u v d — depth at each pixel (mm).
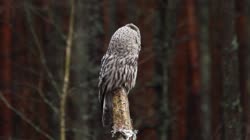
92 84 16266
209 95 26422
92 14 16984
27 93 17750
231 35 14023
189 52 20172
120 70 8961
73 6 15461
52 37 18266
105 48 16688
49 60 18172
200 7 26734
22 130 17797
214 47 21422
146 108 17375
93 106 16312
